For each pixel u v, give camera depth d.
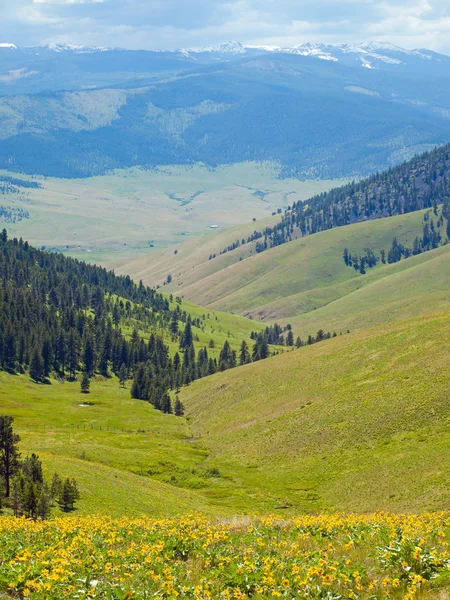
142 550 22.08
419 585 16.81
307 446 107.88
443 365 115.50
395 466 86.25
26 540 26.03
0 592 18.03
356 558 19.89
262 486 95.00
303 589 17.23
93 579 19.22
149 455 116.38
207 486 99.31
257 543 22.55
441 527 24.33
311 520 28.28
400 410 105.31
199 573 19.64
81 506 67.81
